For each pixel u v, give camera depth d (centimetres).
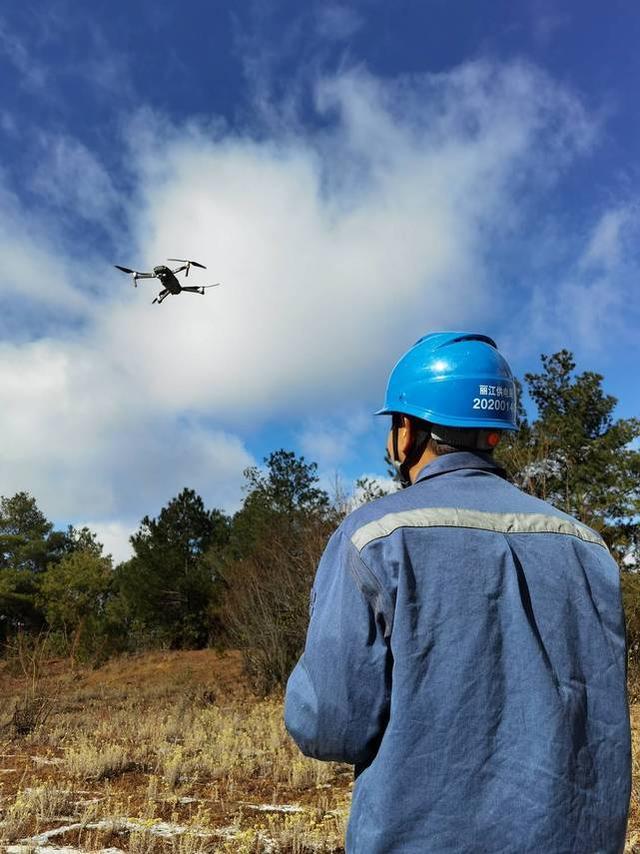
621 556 1395
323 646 147
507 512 157
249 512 2555
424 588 144
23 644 1788
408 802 133
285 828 459
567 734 138
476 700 138
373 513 155
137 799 547
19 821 474
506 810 132
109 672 1981
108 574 3475
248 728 870
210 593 2436
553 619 147
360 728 142
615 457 1869
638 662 1234
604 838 137
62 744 805
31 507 5159
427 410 171
